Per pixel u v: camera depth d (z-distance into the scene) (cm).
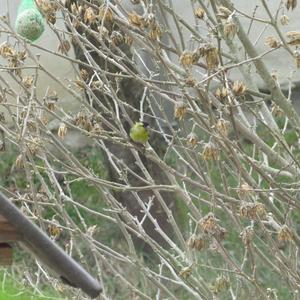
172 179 1181
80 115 1130
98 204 1933
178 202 1739
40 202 1174
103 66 1481
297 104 2362
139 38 1122
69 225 1199
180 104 1045
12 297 1025
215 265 1473
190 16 2039
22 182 2006
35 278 1466
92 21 1115
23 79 1175
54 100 1211
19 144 1110
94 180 1123
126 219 1278
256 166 1071
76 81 1152
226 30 1016
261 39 2278
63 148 1173
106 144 1705
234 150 1108
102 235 1806
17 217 611
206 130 1073
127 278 1526
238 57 1188
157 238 1727
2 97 1129
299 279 1116
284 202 1175
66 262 629
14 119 1125
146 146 1158
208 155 1030
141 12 1412
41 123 1154
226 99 1070
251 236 1043
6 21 1128
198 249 1038
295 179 1157
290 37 1129
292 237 1074
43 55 2184
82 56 1489
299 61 1045
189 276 1143
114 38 1133
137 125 1159
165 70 1132
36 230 617
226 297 1379
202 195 1504
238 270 1093
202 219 1023
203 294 1162
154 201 1712
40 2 1090
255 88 1216
